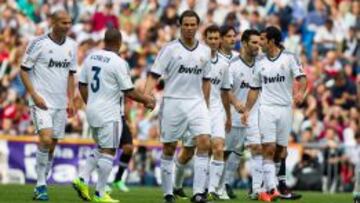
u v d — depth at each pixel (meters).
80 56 64.50
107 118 34.16
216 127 39.47
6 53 64.56
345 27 73.38
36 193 35.94
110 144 34.38
